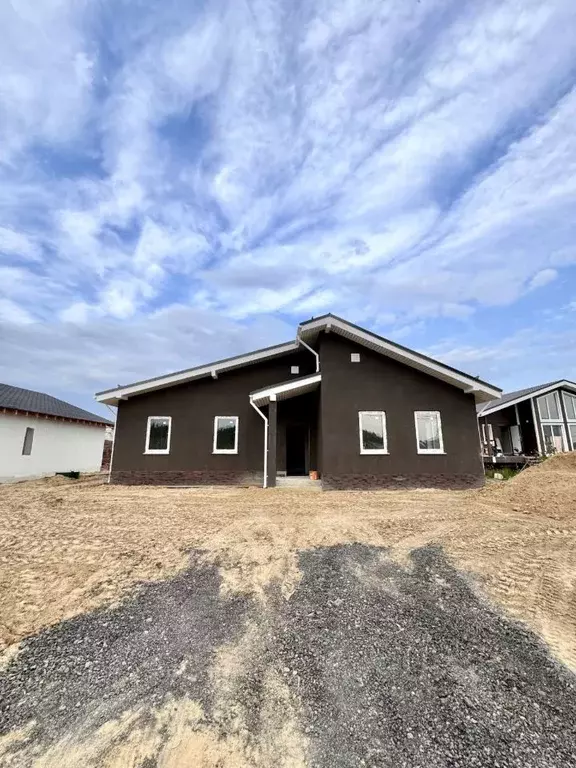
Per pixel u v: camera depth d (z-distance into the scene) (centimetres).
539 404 2578
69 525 709
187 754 218
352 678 285
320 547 577
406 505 892
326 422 1283
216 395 1473
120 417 1437
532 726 236
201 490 1228
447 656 309
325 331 1342
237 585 447
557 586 418
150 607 396
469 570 475
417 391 1315
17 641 337
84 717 251
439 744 225
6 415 1588
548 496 779
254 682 282
